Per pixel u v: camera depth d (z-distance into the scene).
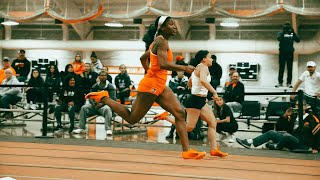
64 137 8.88
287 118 8.20
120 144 7.39
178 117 5.24
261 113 11.98
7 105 10.81
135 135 9.87
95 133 9.94
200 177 4.36
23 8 13.42
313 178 4.52
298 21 17.02
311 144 7.56
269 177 4.50
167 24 5.11
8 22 15.71
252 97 15.24
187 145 5.27
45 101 8.24
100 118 15.06
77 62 12.68
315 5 11.74
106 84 9.56
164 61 4.93
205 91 6.11
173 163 5.32
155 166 5.03
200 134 9.00
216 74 10.01
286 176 4.61
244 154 6.63
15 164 4.90
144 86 5.11
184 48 17.52
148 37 8.29
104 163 5.18
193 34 19.22
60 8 13.27
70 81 10.10
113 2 13.20
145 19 18.28
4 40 19.30
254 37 18.47
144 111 5.18
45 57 19.81
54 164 4.98
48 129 10.40
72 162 5.19
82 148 6.79
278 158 6.32
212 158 5.96
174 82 9.98
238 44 17.27
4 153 5.89
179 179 4.22
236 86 9.70
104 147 7.02
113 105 5.27
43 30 20.31
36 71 11.32
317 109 8.59
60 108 9.92
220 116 8.89
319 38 16.20
